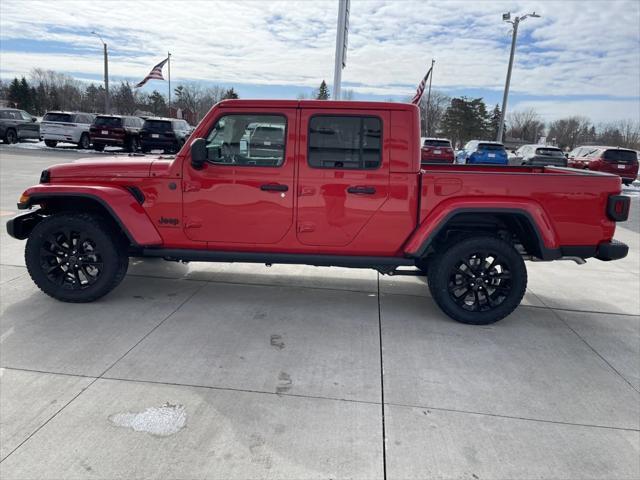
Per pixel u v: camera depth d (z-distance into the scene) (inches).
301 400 120.0
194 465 95.8
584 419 116.6
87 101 3088.1
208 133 169.3
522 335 166.2
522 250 188.7
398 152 165.0
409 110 164.6
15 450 98.2
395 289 212.1
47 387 121.6
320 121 165.6
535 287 226.1
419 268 184.7
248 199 169.5
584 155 834.8
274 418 112.0
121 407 114.2
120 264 178.7
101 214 183.5
